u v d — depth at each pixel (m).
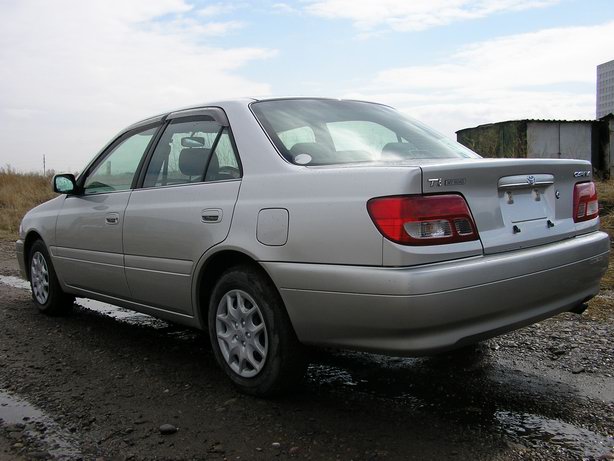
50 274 5.25
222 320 3.50
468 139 21.75
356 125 3.78
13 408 3.28
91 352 4.30
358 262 2.78
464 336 2.77
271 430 2.94
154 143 4.25
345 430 2.93
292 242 3.02
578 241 3.37
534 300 3.05
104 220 4.37
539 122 19.72
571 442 2.78
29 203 18.50
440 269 2.67
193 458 2.67
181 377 3.74
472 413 3.12
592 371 3.70
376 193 2.76
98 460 2.66
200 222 3.53
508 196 3.09
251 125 3.56
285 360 3.18
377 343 2.79
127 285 4.22
